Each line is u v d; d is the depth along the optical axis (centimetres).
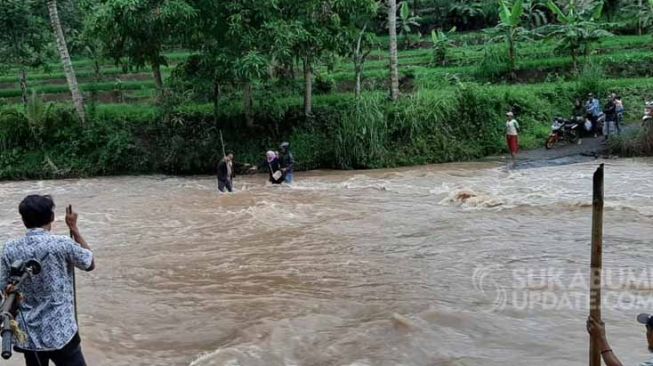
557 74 2964
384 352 662
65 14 3030
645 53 3041
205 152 2302
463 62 3259
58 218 1531
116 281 984
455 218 1333
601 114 2398
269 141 2334
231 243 1209
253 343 697
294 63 2484
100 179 2231
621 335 677
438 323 733
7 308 418
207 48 2175
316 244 1170
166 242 1243
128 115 2430
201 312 824
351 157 2248
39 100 2380
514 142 2127
